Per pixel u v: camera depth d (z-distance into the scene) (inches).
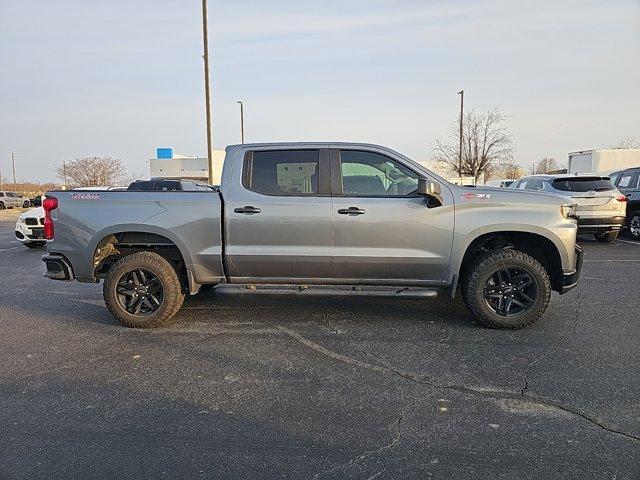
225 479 96.2
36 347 174.6
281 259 188.7
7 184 2655.0
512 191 189.2
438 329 190.9
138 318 195.3
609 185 426.9
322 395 133.3
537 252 197.8
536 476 96.0
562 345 171.0
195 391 136.5
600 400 128.6
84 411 125.1
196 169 1615.4
